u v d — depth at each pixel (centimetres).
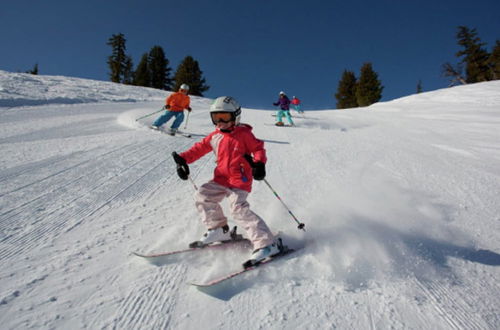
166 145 628
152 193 353
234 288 192
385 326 162
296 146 682
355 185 408
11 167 406
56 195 325
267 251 217
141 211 300
